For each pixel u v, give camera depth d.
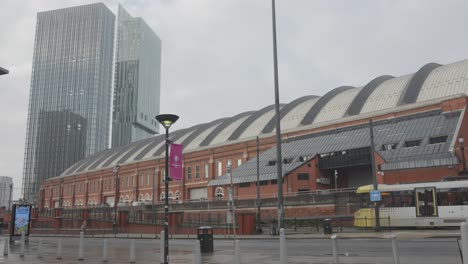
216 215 50.66
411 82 58.34
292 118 69.50
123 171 93.25
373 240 25.12
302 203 46.34
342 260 15.14
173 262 16.42
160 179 83.50
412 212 33.75
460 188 32.28
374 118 55.34
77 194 108.44
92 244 30.84
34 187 192.75
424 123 48.59
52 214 75.88
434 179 40.69
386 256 16.06
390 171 43.50
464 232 7.96
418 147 44.66
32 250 24.56
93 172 103.62
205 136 85.19
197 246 12.86
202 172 75.06
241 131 75.06
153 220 50.53
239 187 57.56
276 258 16.97
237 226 41.16
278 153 24.33
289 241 27.44
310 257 16.47
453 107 47.88
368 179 53.31
